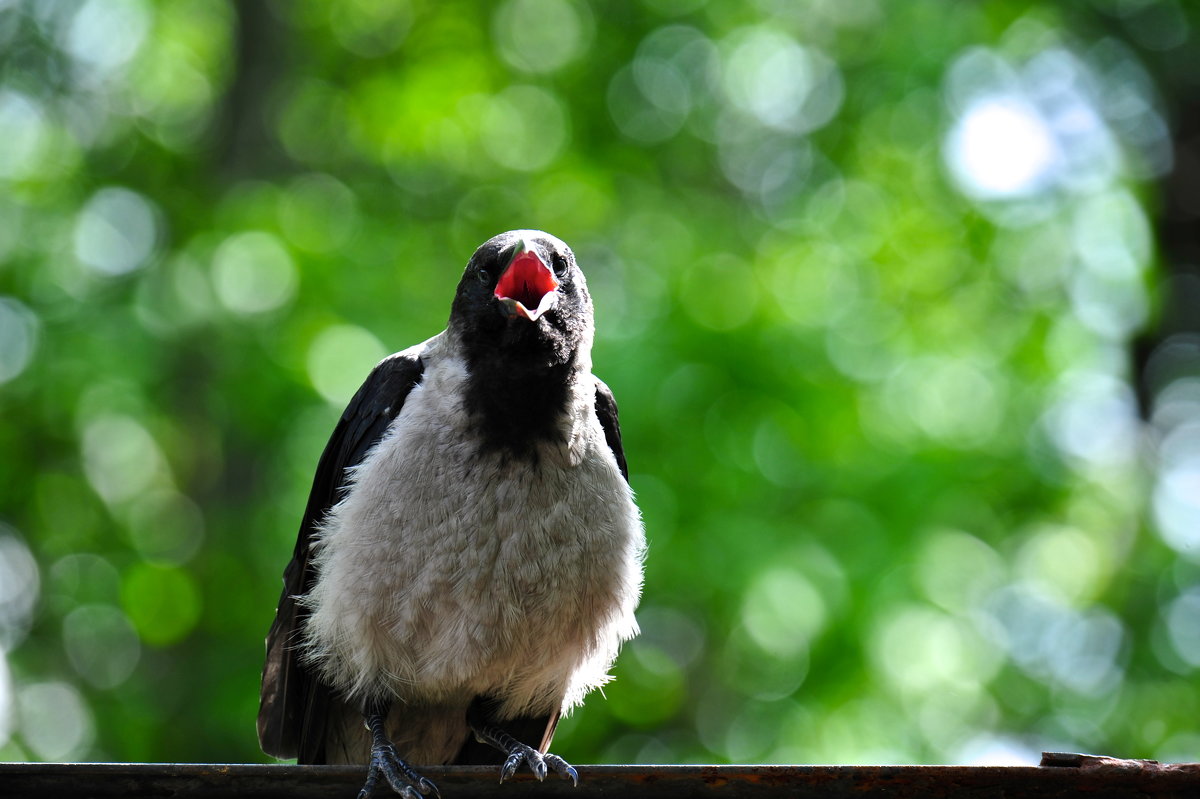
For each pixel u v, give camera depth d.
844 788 4.82
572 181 15.16
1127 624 14.84
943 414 13.19
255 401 12.38
